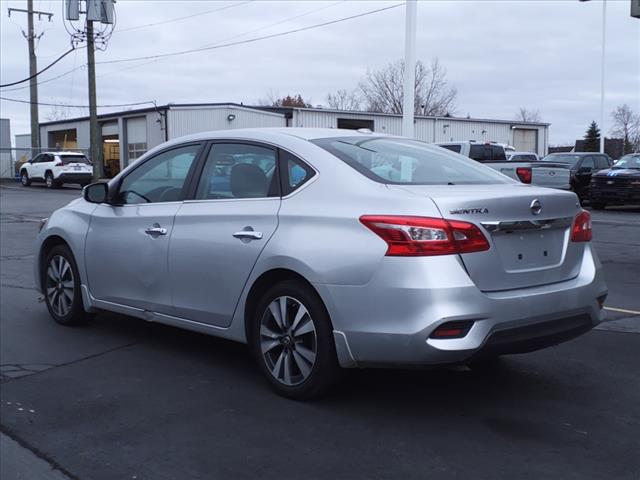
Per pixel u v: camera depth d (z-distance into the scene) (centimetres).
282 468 364
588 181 2317
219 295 488
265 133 500
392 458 373
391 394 469
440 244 388
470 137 4869
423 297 383
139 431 415
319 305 427
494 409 443
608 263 1041
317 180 449
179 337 621
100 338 619
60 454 388
